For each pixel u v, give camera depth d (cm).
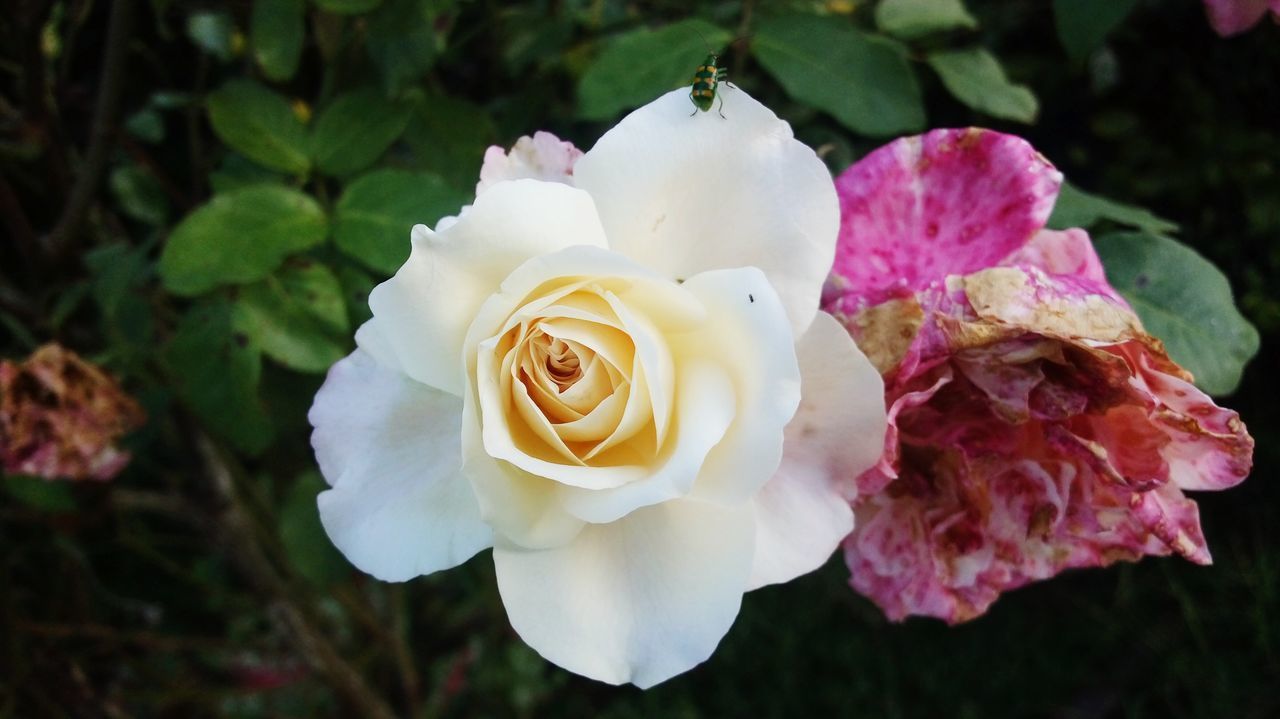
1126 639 69
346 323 26
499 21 36
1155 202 68
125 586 67
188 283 24
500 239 16
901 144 20
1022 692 67
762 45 26
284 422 31
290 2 26
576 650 17
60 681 45
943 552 21
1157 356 19
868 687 66
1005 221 20
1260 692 64
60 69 33
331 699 62
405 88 27
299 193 25
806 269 17
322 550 29
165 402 33
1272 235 65
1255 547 69
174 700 51
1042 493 21
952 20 28
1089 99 63
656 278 16
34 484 34
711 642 17
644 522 17
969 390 20
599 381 17
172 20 42
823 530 18
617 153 17
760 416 16
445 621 69
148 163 35
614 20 35
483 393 16
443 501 18
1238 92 63
